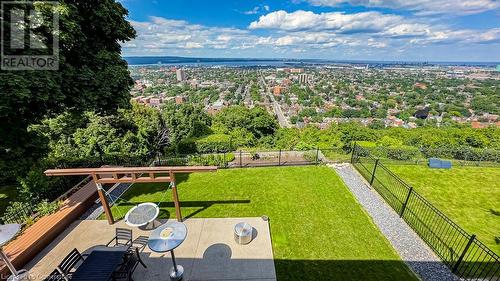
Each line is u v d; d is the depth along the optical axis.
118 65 9.23
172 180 7.34
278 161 14.40
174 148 18.48
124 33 9.45
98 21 8.37
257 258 6.55
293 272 6.23
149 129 18.02
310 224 8.14
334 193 10.16
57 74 7.00
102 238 7.25
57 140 13.57
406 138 24.36
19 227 5.08
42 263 6.29
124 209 8.83
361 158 13.76
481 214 9.34
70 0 7.71
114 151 13.91
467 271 6.37
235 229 7.17
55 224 7.23
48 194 8.62
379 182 10.33
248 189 10.44
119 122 15.95
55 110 8.48
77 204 8.34
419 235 7.70
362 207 9.21
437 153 16.20
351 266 6.46
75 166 10.70
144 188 10.43
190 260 6.44
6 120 7.70
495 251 7.27
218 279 5.90
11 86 6.05
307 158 15.13
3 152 8.05
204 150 18.39
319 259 6.67
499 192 11.02
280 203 9.35
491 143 22.91
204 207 9.04
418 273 6.29
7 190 10.02
